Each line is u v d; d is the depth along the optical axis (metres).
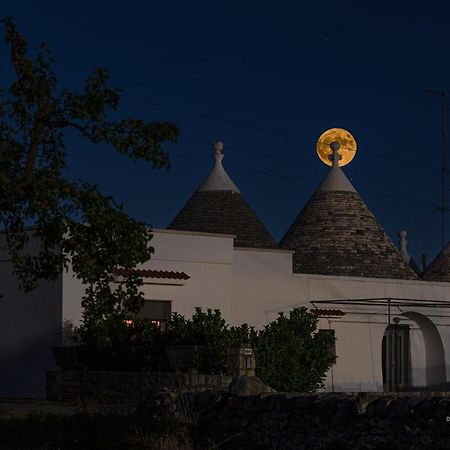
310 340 22.36
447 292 31.98
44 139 15.14
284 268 28.50
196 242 26.42
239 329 21.25
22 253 25.00
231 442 14.52
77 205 14.20
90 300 14.69
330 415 13.30
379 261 31.86
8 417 16.55
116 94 14.77
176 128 14.84
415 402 12.36
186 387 18.27
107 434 14.78
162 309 25.59
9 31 14.88
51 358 24.30
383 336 30.73
